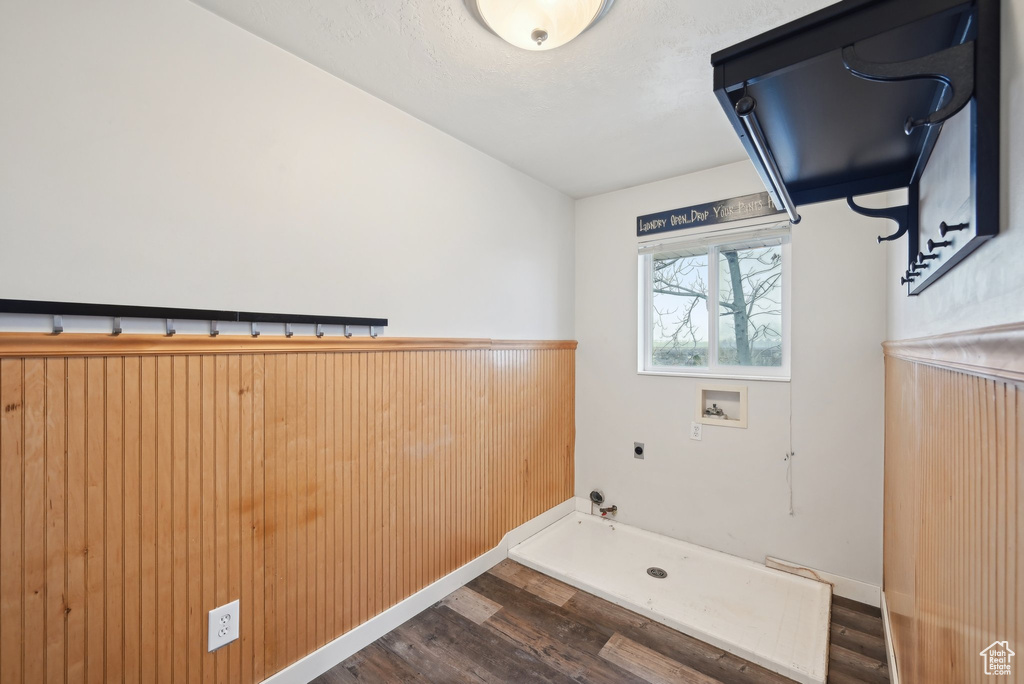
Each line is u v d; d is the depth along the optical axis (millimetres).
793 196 1400
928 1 640
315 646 1704
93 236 1217
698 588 2262
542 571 2471
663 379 2828
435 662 1785
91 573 1208
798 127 996
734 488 2568
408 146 2064
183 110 1382
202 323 1420
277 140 1605
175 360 1358
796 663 1728
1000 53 595
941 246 832
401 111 2035
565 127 2201
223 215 1468
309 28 1521
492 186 2527
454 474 2283
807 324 2346
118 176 1259
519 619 2064
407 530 2049
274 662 1586
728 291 2707
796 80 803
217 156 1456
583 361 3195
